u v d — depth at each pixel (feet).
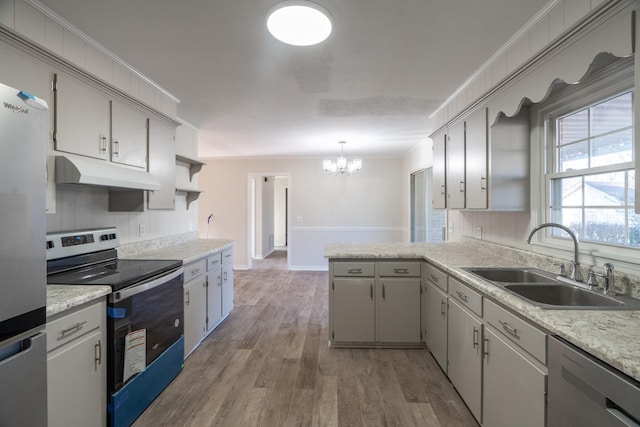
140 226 9.42
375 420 6.02
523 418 4.26
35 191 3.71
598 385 2.98
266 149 18.08
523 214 7.49
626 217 5.19
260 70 7.92
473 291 5.89
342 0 5.25
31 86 5.12
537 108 6.95
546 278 5.97
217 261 10.66
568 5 5.14
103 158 6.72
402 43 6.66
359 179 20.71
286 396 6.81
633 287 4.64
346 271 9.09
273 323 11.23
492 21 5.90
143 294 6.16
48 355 4.27
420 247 10.28
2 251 3.32
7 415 3.41
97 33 6.27
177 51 6.99
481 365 5.54
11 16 5.12
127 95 7.23
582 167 6.05
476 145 7.81
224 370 7.92
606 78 5.31
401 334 9.05
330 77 8.34
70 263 6.54
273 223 29.81
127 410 5.70
